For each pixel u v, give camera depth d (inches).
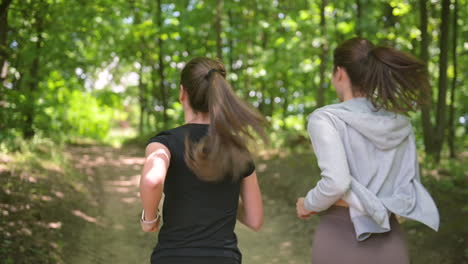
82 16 390.9
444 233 199.0
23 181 243.4
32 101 315.0
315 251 83.4
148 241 231.1
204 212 76.6
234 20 593.9
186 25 580.4
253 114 78.7
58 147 434.6
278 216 278.2
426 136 355.6
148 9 600.1
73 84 506.6
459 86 550.0
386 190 82.0
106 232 239.0
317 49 441.1
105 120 827.4
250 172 82.2
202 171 75.5
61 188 273.4
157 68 765.3
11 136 299.7
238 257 79.2
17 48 336.5
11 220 185.3
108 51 587.2
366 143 82.0
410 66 82.7
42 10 315.9
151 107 841.5
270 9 528.4
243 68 602.2
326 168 77.9
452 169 309.3
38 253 167.0
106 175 400.8
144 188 71.4
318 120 82.2
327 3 446.9
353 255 79.8
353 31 433.4
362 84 84.3
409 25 437.1
